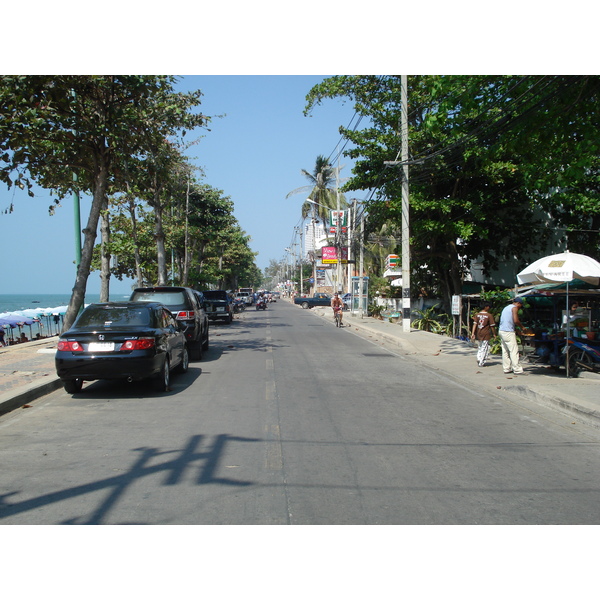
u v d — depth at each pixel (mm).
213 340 20953
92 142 14703
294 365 13938
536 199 22703
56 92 12961
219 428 7449
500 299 17562
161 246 26844
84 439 6887
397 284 31656
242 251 63625
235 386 10805
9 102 12164
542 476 5605
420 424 7832
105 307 10258
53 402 9250
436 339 20656
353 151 25172
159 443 6703
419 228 24125
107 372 9258
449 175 22938
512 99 11969
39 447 6535
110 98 15078
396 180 24969
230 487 5180
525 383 10766
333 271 67750
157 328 10055
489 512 4668
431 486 5266
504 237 27031
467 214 23688
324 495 5000
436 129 12703
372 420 8031
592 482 5438
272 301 86062
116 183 18156
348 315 40219
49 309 31469
